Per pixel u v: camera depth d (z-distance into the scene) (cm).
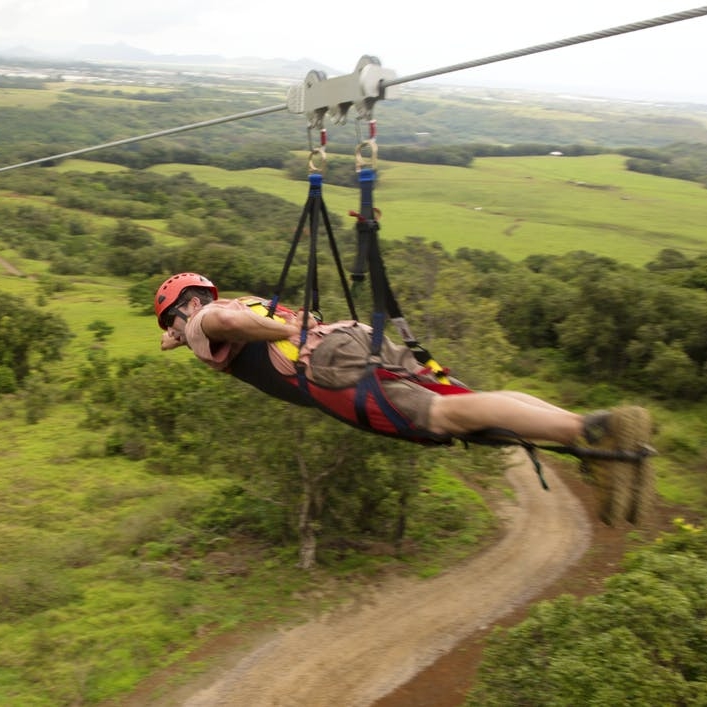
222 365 457
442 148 18325
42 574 1812
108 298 6656
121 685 1438
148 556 2003
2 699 1380
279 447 1862
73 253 8962
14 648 1541
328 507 2059
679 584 1116
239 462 1938
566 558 2108
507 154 19288
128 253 7938
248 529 2152
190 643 1588
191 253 6850
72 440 3039
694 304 3997
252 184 13838
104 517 2283
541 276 5447
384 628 1675
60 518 2267
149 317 5803
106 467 2722
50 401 3547
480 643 1630
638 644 1015
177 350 4647
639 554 1216
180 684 1454
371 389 416
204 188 13125
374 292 439
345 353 427
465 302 3114
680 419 3600
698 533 1533
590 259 6569
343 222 8481
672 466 3025
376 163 450
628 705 931
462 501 2456
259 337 435
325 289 2556
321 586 1839
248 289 6844
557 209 12044
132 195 12562
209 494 2402
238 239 8869
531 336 4662
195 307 479
